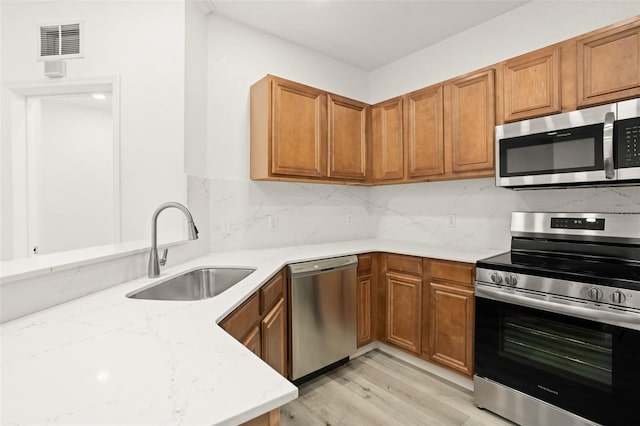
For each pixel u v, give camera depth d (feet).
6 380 2.06
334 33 8.58
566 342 5.04
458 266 6.79
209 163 7.61
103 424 1.63
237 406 1.78
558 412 5.11
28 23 6.84
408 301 7.77
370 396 6.59
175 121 6.69
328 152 8.39
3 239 6.92
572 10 6.66
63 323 3.09
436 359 7.16
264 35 8.48
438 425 5.69
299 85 7.79
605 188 6.28
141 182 6.77
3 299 3.11
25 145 7.08
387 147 9.12
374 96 10.92
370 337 8.39
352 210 10.48
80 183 11.69
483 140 7.06
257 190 8.35
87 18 6.84
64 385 2.00
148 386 1.98
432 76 9.21
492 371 5.93
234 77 7.97
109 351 2.49
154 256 5.03
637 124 4.96
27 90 6.89
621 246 5.72
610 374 4.59
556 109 5.94
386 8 7.47
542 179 5.97
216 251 7.66
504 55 7.70
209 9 7.40
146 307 3.58
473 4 7.33
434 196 9.23
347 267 7.73
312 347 7.04
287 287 6.73
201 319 3.21
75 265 3.82
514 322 5.64
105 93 7.13
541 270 5.27
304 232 9.27
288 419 5.87
